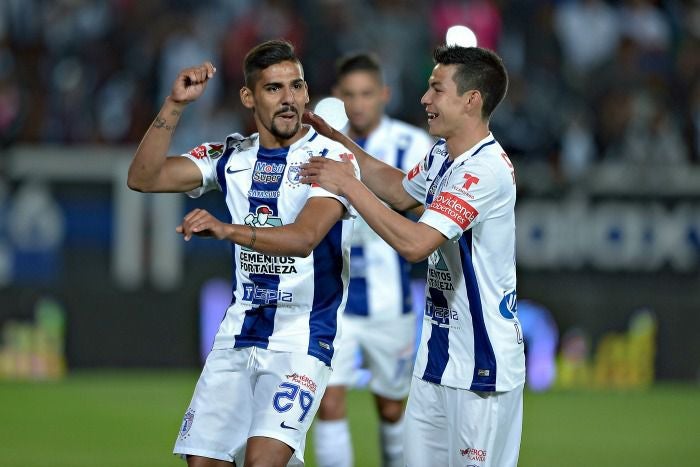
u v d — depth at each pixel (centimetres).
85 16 5150
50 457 3008
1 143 4756
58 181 4256
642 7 5309
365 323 2584
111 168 4256
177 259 4234
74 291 4244
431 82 1859
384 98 2677
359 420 3588
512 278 1870
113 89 4950
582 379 4272
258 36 5009
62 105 4875
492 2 5238
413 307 2653
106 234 4247
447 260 1850
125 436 3281
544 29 5178
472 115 1844
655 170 4338
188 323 4244
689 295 4278
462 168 1823
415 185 1995
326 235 1850
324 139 1894
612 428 3519
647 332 4278
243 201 1883
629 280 4278
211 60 5022
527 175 4331
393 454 2667
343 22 5028
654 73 5009
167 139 1845
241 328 1866
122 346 4250
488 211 1817
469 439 1850
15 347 4234
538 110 4656
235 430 1859
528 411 3791
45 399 3822
